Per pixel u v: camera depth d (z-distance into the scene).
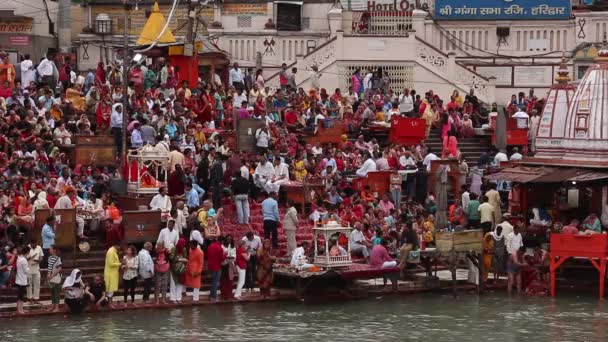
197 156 68.19
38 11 88.44
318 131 74.06
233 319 54.94
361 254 62.81
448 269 65.75
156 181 61.94
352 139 77.00
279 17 92.25
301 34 92.06
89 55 91.25
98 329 52.41
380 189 69.25
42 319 54.16
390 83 88.25
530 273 62.59
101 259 58.72
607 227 65.38
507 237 62.56
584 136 65.88
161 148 62.50
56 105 69.19
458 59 92.25
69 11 90.25
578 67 91.00
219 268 57.91
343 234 59.81
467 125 79.25
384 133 77.44
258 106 74.56
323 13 92.44
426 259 62.31
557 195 67.00
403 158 71.50
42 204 58.31
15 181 59.03
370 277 60.19
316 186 66.62
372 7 92.25
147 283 56.78
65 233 57.91
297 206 66.25
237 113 71.75
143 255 56.56
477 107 83.38
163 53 80.19
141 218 58.53
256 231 63.75
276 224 62.28
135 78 74.50
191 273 57.28
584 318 56.19
